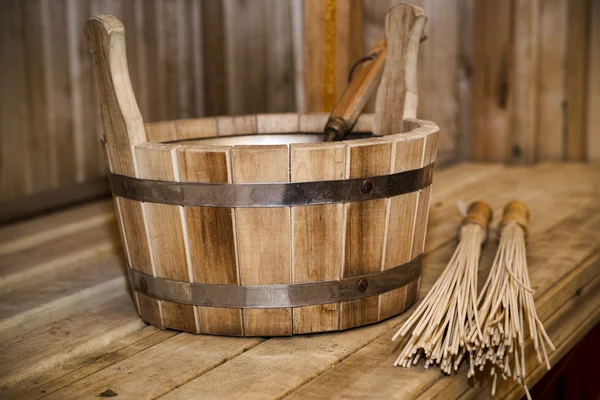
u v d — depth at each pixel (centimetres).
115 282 234
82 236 291
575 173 387
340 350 173
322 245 173
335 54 291
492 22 405
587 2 397
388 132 224
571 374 299
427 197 192
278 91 384
